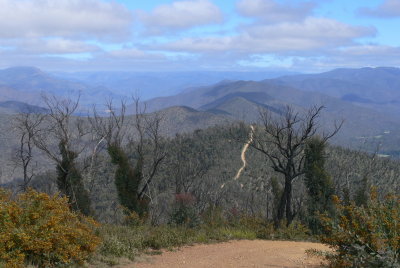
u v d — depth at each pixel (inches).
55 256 341.1
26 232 330.3
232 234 668.7
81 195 1019.3
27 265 318.3
